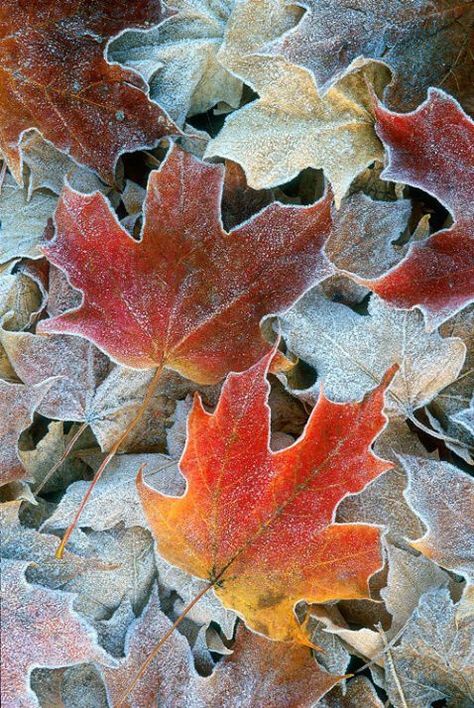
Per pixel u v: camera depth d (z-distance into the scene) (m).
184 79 0.78
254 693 0.76
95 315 0.75
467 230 0.75
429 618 0.76
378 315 0.77
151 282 0.75
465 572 0.74
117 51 0.78
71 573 0.76
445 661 0.76
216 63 0.78
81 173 0.79
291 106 0.77
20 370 0.77
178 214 0.75
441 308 0.74
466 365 0.78
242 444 0.73
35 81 0.76
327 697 0.77
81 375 0.78
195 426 0.73
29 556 0.76
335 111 0.77
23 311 0.79
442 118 0.74
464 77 0.77
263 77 0.77
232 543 0.75
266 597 0.75
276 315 0.75
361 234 0.78
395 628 0.77
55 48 0.76
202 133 0.78
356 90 0.77
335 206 0.77
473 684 0.76
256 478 0.74
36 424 0.79
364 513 0.77
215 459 0.74
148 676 0.76
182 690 0.76
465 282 0.75
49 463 0.78
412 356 0.76
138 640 0.76
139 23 0.76
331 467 0.74
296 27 0.75
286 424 0.79
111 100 0.76
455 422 0.77
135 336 0.75
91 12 0.75
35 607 0.74
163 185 0.75
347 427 0.73
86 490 0.77
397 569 0.77
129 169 0.79
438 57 0.76
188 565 0.75
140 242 0.75
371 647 0.77
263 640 0.76
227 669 0.76
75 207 0.75
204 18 0.78
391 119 0.75
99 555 0.77
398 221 0.78
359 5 0.75
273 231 0.75
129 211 0.79
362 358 0.77
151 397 0.78
